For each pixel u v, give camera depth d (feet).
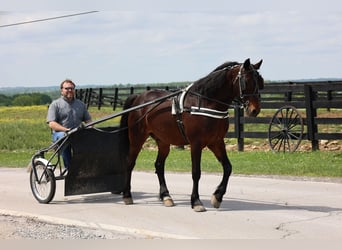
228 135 61.41
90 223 27.68
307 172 44.09
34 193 34.88
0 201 35.22
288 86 57.98
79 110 35.29
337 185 38.11
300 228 25.71
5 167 57.36
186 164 52.21
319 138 55.31
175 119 30.35
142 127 32.76
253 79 28.27
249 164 49.26
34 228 26.96
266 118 58.59
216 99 29.01
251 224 26.73
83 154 32.73
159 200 34.06
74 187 33.17
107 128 33.68
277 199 33.53
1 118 126.31
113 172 34.24
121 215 29.81
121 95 115.65
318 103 55.01
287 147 59.57
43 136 86.63
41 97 237.25
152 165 52.16
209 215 29.04
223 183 30.37
